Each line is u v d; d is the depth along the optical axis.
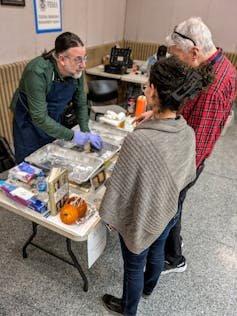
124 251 1.16
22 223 2.05
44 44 3.35
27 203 1.21
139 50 5.42
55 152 1.56
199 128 1.24
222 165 3.07
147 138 0.83
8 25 2.77
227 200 2.49
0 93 2.81
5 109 2.90
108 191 0.94
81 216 1.21
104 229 1.42
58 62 1.49
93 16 4.24
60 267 1.73
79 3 3.80
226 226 2.18
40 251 1.83
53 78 1.55
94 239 1.33
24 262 1.74
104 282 1.65
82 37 4.14
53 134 1.54
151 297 1.60
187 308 1.55
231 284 1.71
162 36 5.19
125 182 0.89
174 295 1.62
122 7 5.09
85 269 1.72
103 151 1.59
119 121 1.96
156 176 0.85
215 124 1.23
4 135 2.96
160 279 1.71
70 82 1.64
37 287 1.60
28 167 1.39
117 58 3.91
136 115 2.06
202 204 2.41
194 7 4.77
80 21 3.95
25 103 1.67
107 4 4.53
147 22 5.19
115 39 5.21
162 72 0.80
